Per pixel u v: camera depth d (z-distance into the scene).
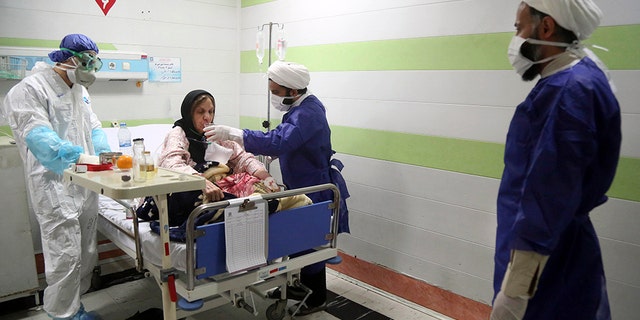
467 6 2.29
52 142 2.00
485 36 2.24
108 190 1.48
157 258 1.84
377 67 2.77
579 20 1.26
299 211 1.95
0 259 2.39
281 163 2.40
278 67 2.29
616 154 1.27
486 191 2.33
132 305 2.67
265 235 1.81
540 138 1.21
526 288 1.23
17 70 2.70
